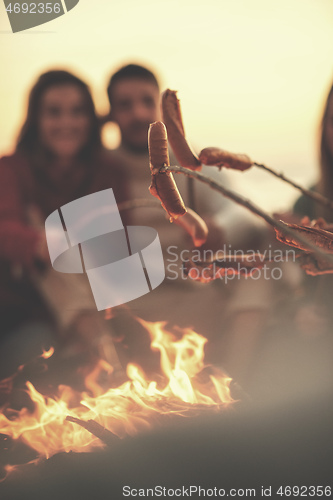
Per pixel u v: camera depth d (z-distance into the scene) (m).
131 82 2.40
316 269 1.43
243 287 2.34
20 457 1.46
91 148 2.39
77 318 2.29
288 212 2.20
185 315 2.35
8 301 2.28
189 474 1.33
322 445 1.36
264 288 2.34
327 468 1.33
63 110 2.34
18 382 1.90
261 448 1.36
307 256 1.44
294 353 2.12
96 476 1.34
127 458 1.36
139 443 1.38
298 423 1.43
